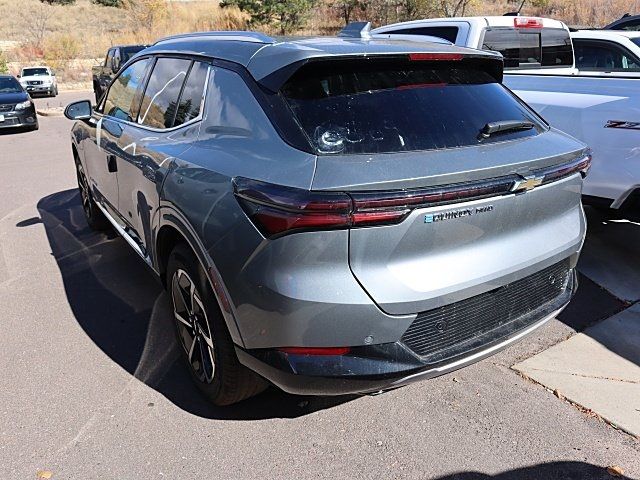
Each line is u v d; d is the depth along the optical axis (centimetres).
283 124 248
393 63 276
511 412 301
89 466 262
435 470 261
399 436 283
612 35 672
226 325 261
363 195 216
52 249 539
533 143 277
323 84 259
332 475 258
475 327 259
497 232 253
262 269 231
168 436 282
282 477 257
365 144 241
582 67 699
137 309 416
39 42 3334
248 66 277
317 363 232
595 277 468
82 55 3272
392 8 3186
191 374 314
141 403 307
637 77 464
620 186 456
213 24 3806
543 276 287
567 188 285
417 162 234
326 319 225
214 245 253
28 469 260
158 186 311
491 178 241
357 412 302
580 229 304
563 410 302
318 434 285
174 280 312
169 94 349
